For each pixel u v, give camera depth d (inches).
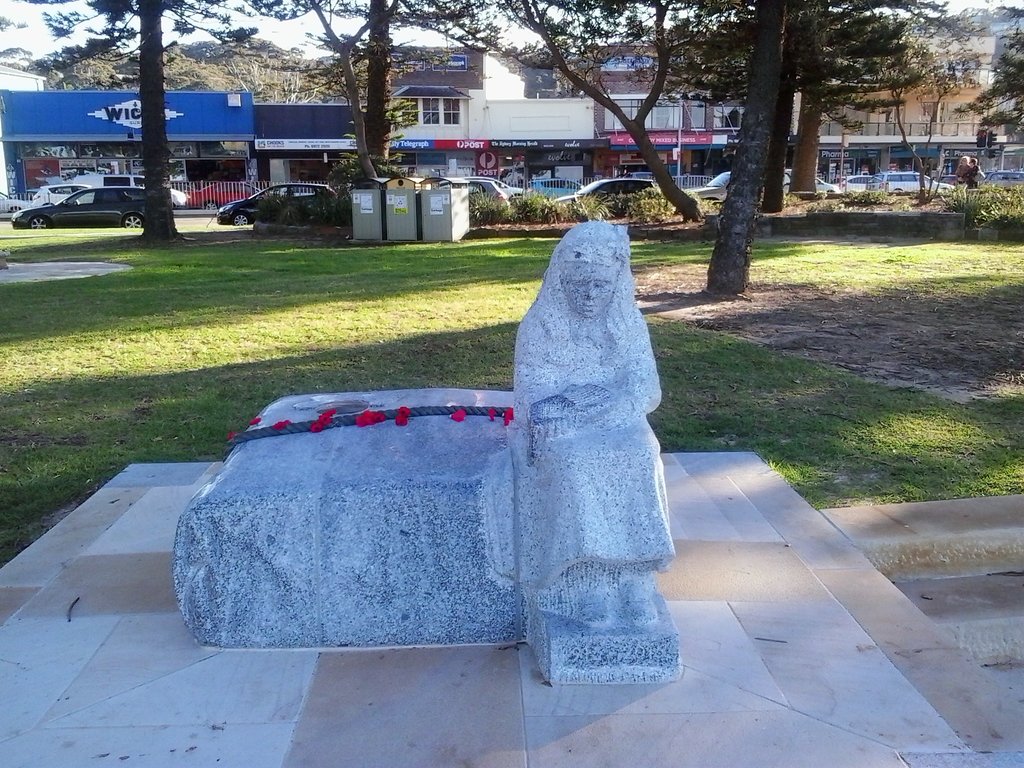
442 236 764.6
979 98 1087.6
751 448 213.0
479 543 122.0
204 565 121.0
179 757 99.3
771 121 419.8
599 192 1064.8
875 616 130.6
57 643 123.9
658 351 308.3
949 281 469.4
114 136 1626.5
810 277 497.0
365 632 123.3
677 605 132.9
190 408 244.8
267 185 1524.4
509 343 321.1
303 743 101.8
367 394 169.0
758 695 110.0
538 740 101.9
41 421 236.4
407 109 973.2
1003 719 105.9
